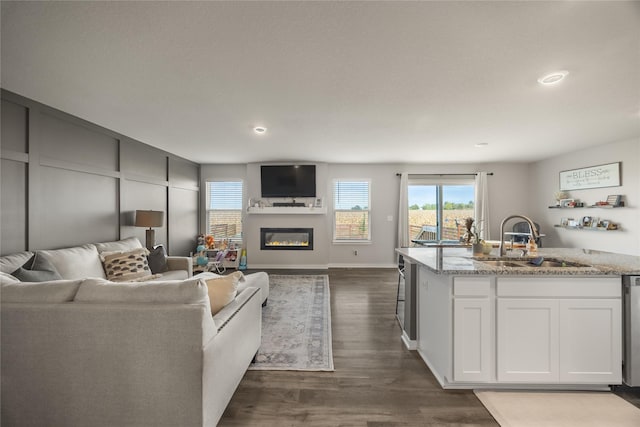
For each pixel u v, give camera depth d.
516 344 2.03
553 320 2.03
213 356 1.58
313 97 2.76
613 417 1.82
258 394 2.02
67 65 2.16
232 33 1.78
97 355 1.51
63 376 1.52
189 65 2.17
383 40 1.85
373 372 2.32
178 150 5.14
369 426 1.73
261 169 6.28
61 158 3.20
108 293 1.57
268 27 1.72
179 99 2.81
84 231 3.51
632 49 1.93
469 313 2.04
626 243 4.36
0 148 2.60
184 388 1.48
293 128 3.78
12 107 2.70
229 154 5.49
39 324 1.51
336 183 6.54
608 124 3.58
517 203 6.40
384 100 2.83
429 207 6.50
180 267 4.04
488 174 6.38
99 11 1.57
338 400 1.96
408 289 2.80
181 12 1.59
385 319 3.45
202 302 1.58
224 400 1.73
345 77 2.35
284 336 2.94
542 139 4.32
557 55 2.02
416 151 5.17
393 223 6.48
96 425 1.52
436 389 2.10
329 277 5.53
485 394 2.04
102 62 2.12
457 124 3.60
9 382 1.54
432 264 2.23
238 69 2.23
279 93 2.67
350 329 3.16
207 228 6.63
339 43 1.88
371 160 6.05
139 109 3.10
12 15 1.59
